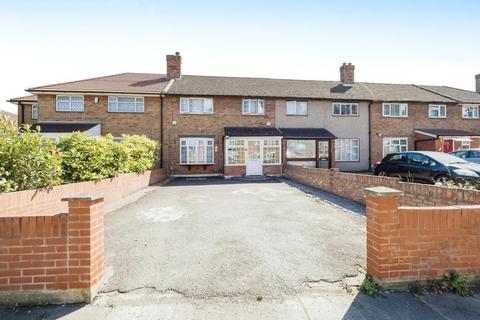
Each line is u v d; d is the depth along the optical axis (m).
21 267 3.21
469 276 3.57
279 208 8.22
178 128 19.34
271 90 21.39
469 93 25.44
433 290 3.45
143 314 3.00
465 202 5.54
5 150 5.09
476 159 11.36
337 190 10.52
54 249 3.23
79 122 18.39
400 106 22.12
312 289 3.50
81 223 3.26
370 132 21.69
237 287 3.54
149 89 19.47
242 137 18.83
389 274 3.48
